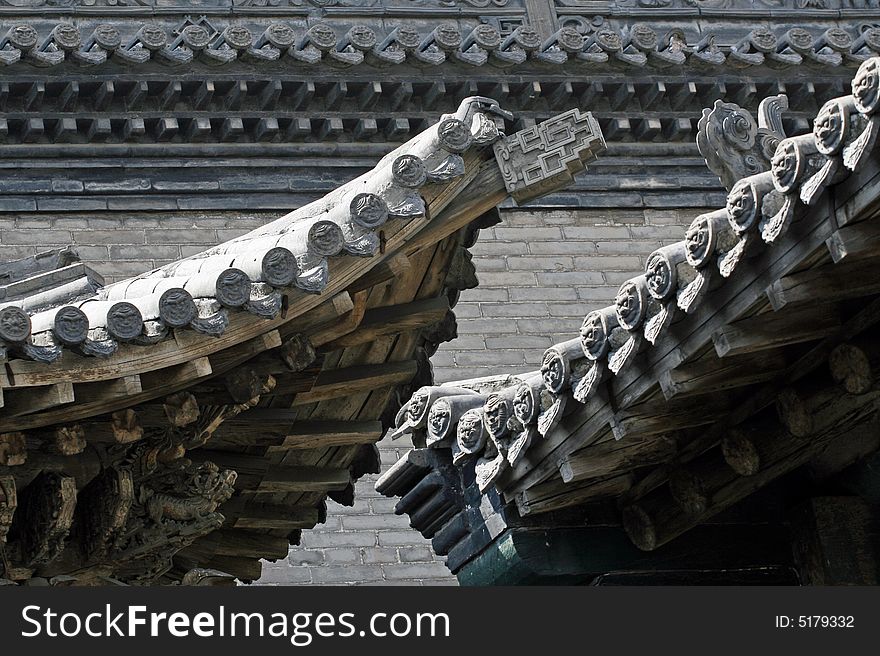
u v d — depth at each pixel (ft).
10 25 95.09
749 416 55.11
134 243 91.04
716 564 60.29
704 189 101.09
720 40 105.50
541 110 96.73
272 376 49.55
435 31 93.66
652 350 52.03
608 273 98.63
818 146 44.42
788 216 45.65
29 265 52.70
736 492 56.90
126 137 91.71
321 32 92.32
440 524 62.03
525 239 98.73
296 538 62.54
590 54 96.12
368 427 56.39
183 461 51.26
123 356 46.09
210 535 60.08
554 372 53.78
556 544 59.11
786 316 49.90
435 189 48.26
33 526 49.08
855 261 46.34
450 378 94.22
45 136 90.79
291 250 47.01
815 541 59.67
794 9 106.83
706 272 48.24
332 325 49.44
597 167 99.91
